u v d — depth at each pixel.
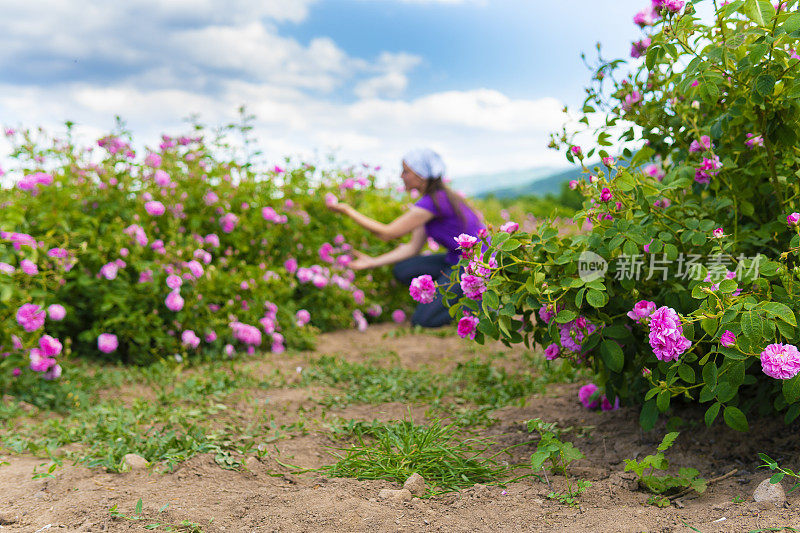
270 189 5.37
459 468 2.30
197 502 2.00
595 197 2.43
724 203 2.52
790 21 2.03
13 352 3.33
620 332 2.36
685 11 2.35
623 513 1.86
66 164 4.37
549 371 3.83
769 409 2.42
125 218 4.43
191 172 4.90
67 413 3.15
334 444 2.73
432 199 5.08
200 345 4.35
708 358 2.31
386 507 1.96
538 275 2.30
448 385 3.74
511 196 14.03
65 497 2.02
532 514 1.92
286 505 1.99
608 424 2.84
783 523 1.68
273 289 4.87
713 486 2.13
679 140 2.76
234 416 3.06
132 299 4.16
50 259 3.86
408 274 5.57
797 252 2.23
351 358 4.51
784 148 2.40
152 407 3.12
